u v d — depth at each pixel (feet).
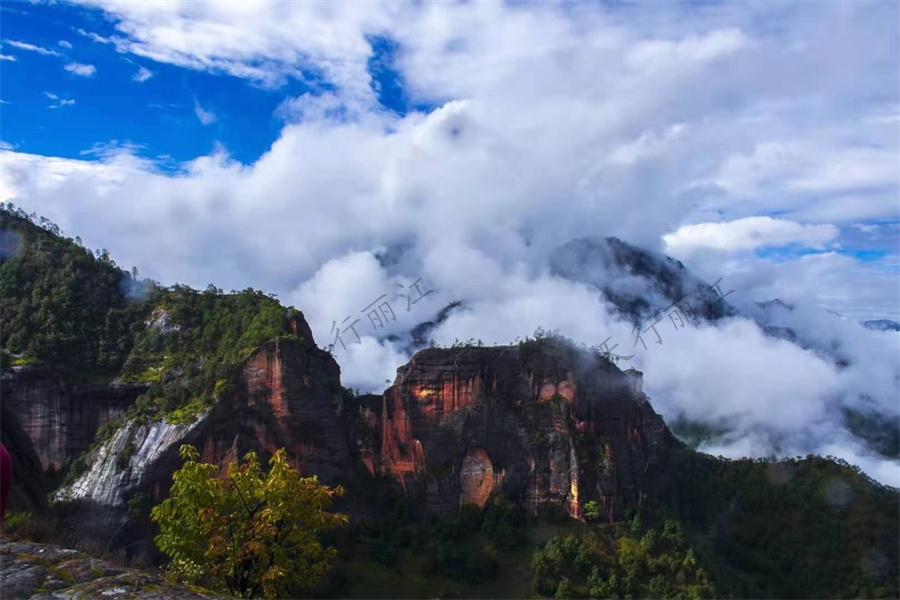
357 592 331.98
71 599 63.52
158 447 326.65
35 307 373.40
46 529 98.37
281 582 110.22
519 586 351.25
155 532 315.17
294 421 366.22
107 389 355.77
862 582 403.13
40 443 341.62
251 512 111.96
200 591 69.21
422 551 374.22
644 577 350.23
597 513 394.73
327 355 403.75
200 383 354.54
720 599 339.98
